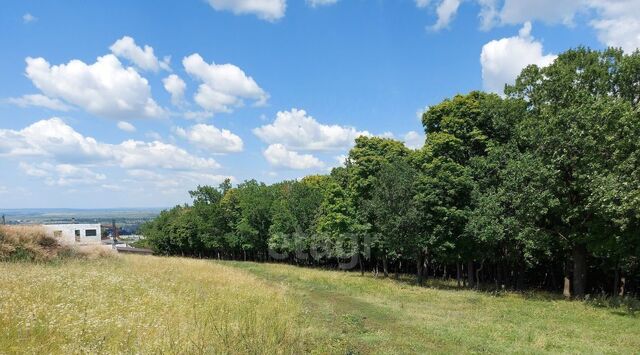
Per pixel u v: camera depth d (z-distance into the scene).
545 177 21.64
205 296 14.20
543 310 18.09
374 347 10.56
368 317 15.26
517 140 26.17
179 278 18.89
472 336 12.44
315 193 49.94
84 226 75.94
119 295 12.12
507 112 26.88
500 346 11.36
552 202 21.38
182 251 76.06
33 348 6.86
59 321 8.52
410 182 28.59
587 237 21.75
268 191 59.81
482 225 24.22
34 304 9.30
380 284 27.86
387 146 37.31
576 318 16.25
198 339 8.03
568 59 25.30
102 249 25.94
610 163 20.09
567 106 22.92
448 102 29.81
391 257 35.28
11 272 13.76
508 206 24.02
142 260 27.53
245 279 22.05
